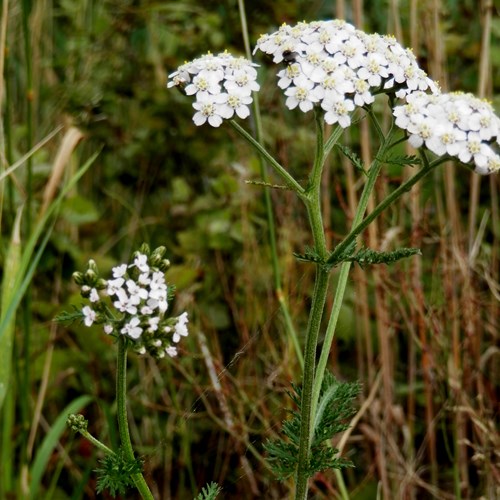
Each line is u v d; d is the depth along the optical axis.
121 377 0.40
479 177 0.65
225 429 0.58
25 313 0.56
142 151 0.72
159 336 0.40
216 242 0.65
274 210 0.67
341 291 0.44
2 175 0.53
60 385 0.64
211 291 0.66
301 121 0.74
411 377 0.62
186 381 0.63
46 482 0.61
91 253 0.68
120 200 0.70
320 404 0.44
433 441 0.61
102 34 0.73
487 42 0.64
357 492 0.61
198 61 0.43
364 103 0.42
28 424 0.57
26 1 0.56
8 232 0.64
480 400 0.59
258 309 0.63
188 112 0.71
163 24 0.73
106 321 0.40
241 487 0.60
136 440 0.62
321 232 0.42
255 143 0.42
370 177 0.43
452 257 0.62
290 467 0.43
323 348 0.44
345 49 0.42
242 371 0.62
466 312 0.61
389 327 0.62
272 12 0.72
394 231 0.61
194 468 0.62
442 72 0.64
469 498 0.61
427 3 0.64
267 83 0.72
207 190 0.73
